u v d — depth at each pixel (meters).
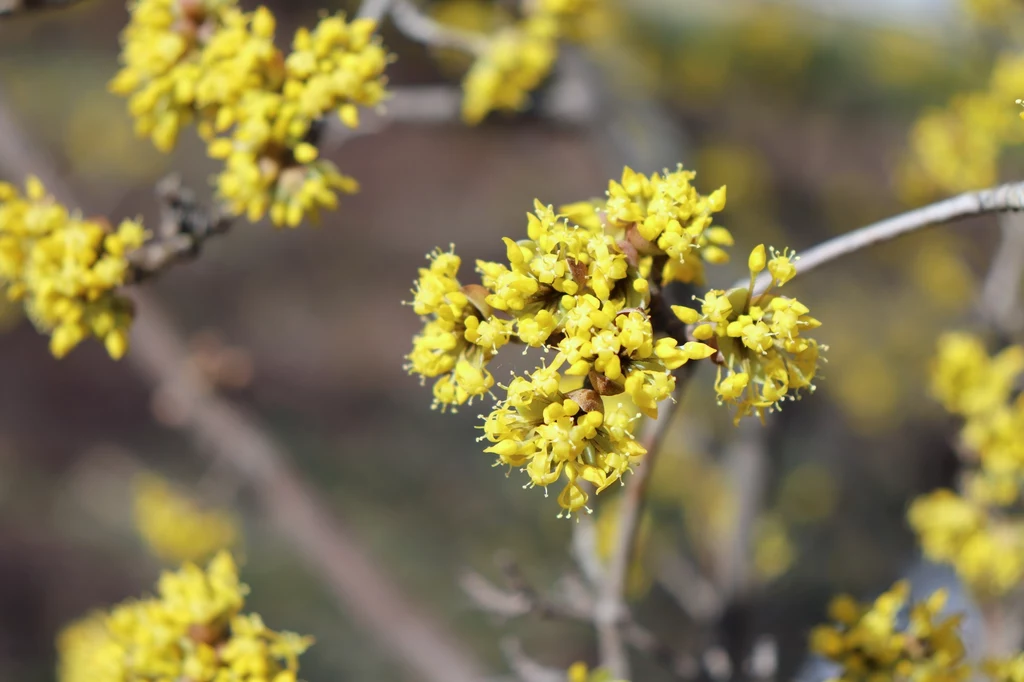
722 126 10.19
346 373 13.52
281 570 9.90
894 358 9.80
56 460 12.57
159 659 2.21
